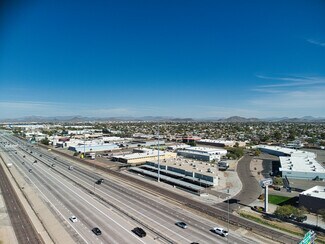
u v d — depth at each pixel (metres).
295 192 64.94
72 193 60.47
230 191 64.12
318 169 81.44
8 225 43.50
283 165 87.88
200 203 54.16
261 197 58.72
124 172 85.12
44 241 37.91
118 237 38.22
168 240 37.22
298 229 41.91
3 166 94.88
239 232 40.06
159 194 60.25
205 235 38.88
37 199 56.19
